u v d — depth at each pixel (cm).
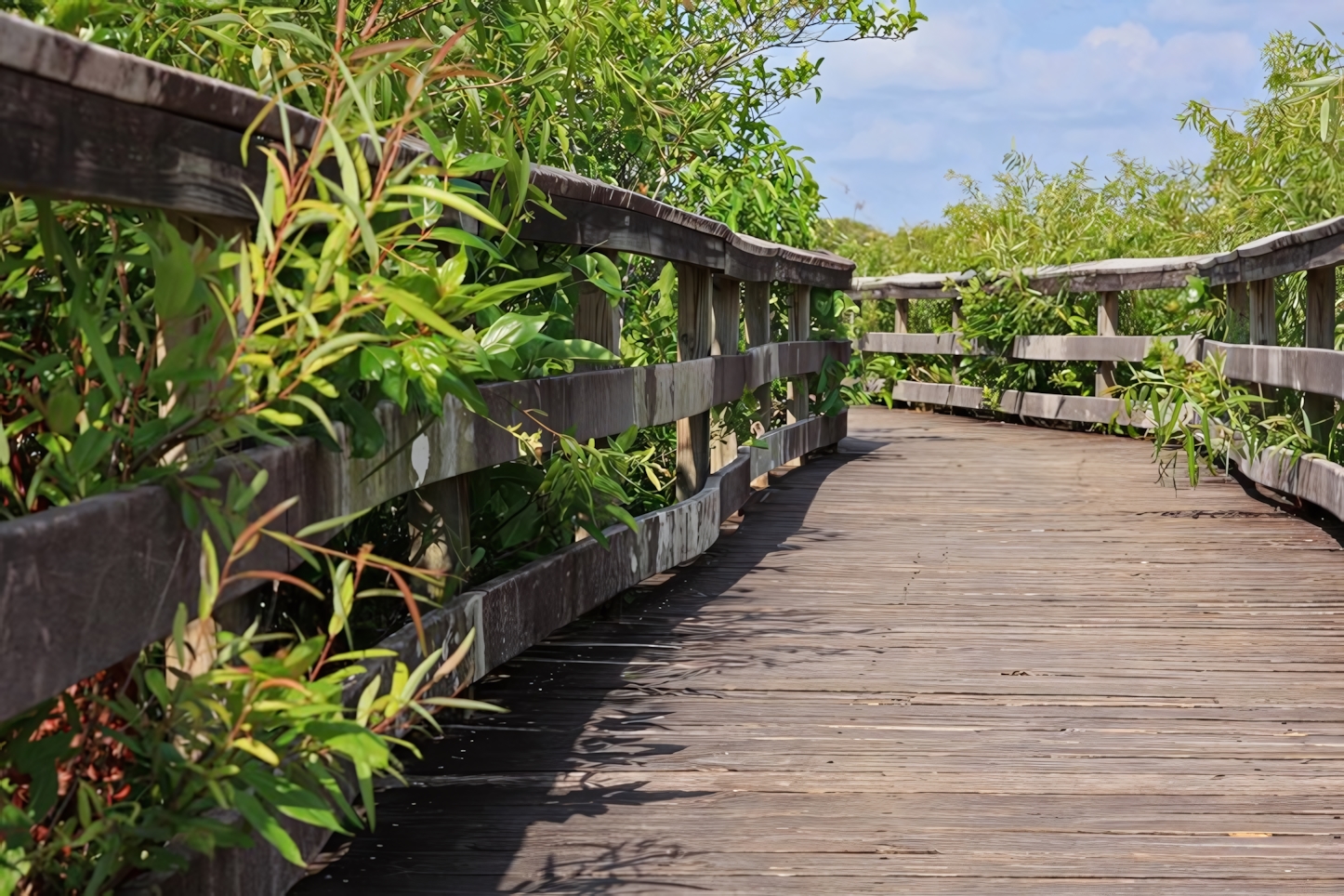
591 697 323
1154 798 254
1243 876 219
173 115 156
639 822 243
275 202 158
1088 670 347
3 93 123
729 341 569
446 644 275
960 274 1151
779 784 262
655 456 507
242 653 150
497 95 288
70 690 161
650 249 408
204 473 159
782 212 764
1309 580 462
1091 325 1059
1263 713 309
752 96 717
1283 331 705
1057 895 211
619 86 425
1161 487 699
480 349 196
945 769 272
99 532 140
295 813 148
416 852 228
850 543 539
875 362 1305
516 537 334
